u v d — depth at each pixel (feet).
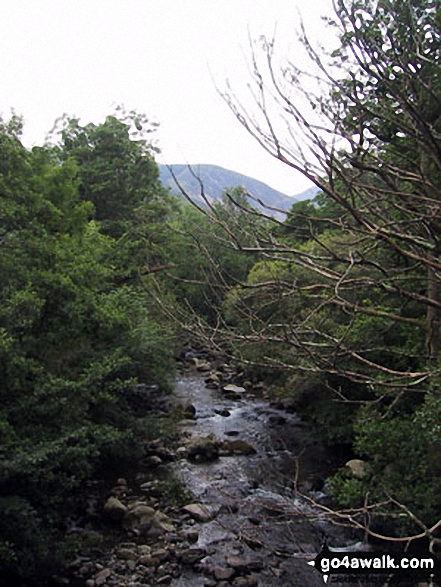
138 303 36.27
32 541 19.49
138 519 25.16
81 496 27.43
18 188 28.86
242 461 33.63
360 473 26.50
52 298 25.58
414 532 20.12
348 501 22.18
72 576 20.74
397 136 16.96
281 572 21.30
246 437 38.32
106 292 39.70
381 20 13.33
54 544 20.97
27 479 20.24
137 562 21.83
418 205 14.01
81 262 31.24
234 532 24.53
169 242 41.16
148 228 45.27
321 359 13.61
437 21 13.50
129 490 28.68
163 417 40.11
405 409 24.99
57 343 26.03
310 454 34.83
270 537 24.12
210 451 34.22
